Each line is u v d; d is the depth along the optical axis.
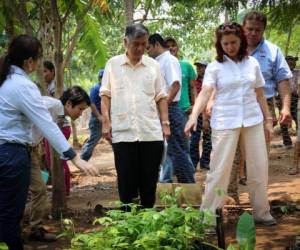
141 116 4.39
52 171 5.41
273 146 10.27
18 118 3.48
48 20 6.38
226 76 4.32
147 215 2.90
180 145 5.91
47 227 5.04
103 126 4.58
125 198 4.49
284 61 4.86
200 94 4.35
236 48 4.27
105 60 9.97
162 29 12.04
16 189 3.52
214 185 4.39
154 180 4.49
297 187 6.42
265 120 4.65
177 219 2.95
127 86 4.40
